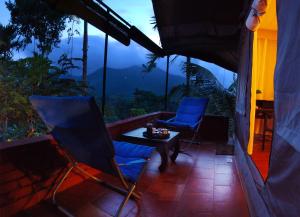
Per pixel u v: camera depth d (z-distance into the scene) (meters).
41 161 2.47
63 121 2.06
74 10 3.04
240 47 4.63
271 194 1.67
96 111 1.76
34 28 7.90
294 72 1.29
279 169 1.51
